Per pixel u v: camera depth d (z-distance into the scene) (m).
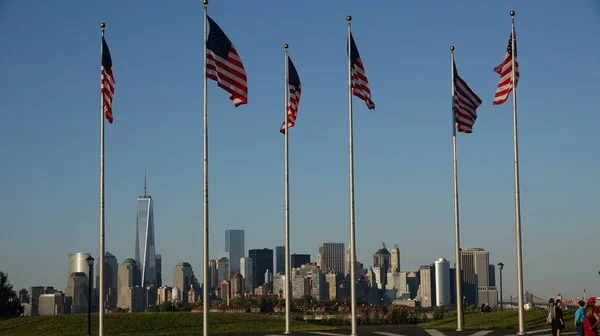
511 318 74.88
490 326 72.00
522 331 58.03
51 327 73.12
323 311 162.38
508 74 58.84
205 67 53.56
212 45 53.62
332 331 69.75
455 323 77.62
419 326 80.12
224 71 53.22
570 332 62.69
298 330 72.06
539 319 73.06
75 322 74.94
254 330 73.62
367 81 58.66
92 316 78.31
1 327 74.25
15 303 117.38
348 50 58.28
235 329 73.88
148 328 73.25
